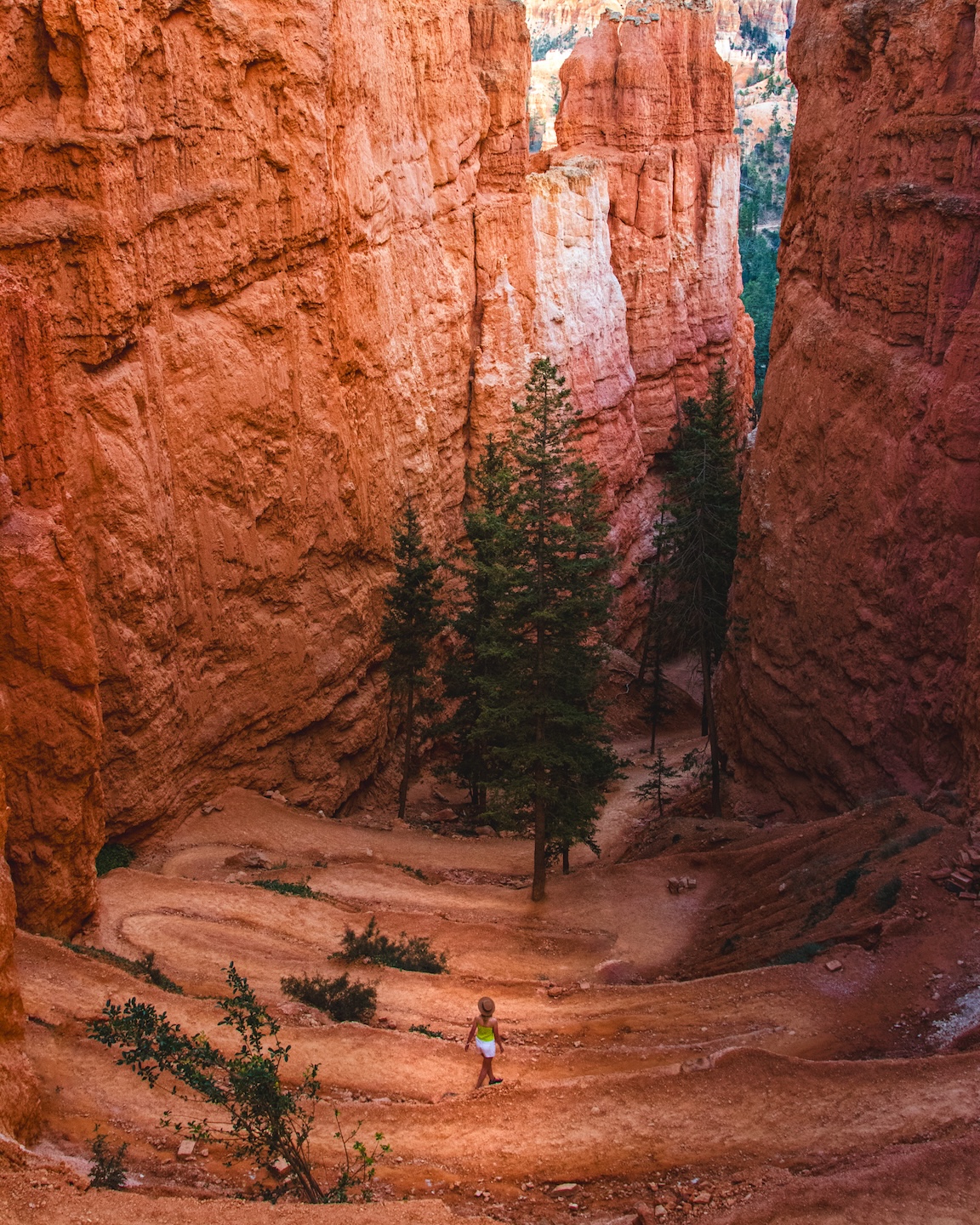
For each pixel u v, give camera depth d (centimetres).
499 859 3086
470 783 3769
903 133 2842
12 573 1688
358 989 1711
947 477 2569
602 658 2705
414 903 2486
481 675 3534
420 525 3891
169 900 2153
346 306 3297
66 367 2319
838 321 3144
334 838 2994
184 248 2647
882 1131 1234
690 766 3762
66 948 1619
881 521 2800
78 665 1753
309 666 3200
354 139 3316
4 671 1702
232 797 2973
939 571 2586
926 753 2592
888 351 2859
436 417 4259
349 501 3369
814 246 3388
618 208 5978
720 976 1833
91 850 1856
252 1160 1177
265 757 3112
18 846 1730
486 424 4688
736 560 3831
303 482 3133
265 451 2977
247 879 2472
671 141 6309
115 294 2355
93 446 2362
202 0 2616
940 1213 1056
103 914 2039
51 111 2283
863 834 2412
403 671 3544
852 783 2862
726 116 6638
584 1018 1758
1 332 1650
